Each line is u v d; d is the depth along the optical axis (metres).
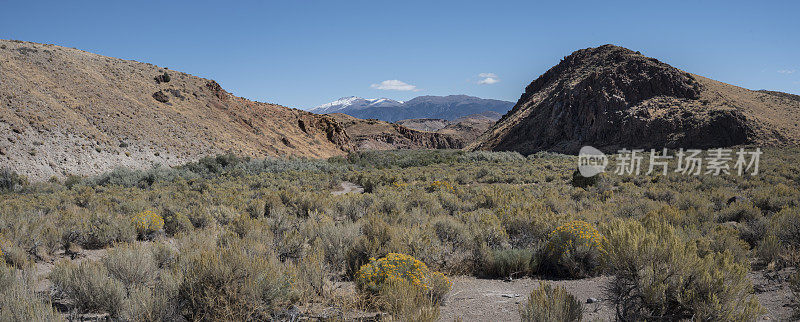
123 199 19.61
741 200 14.45
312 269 5.91
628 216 12.61
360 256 7.50
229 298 4.38
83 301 4.82
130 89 63.34
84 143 41.56
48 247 8.79
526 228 9.55
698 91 86.00
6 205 15.42
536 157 62.44
